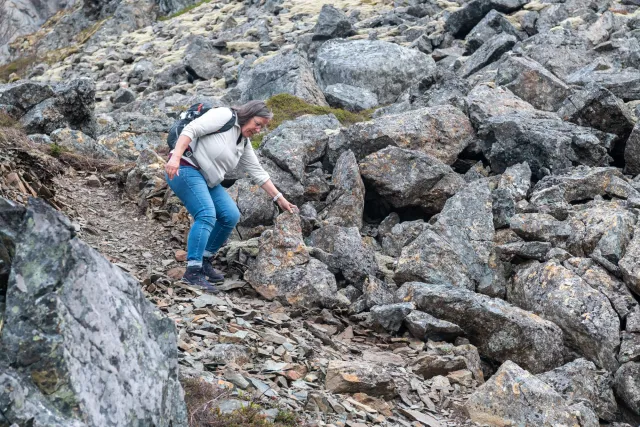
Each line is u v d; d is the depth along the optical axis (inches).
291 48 1159.6
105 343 140.2
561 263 337.1
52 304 129.3
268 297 329.1
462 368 289.1
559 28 816.9
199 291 319.9
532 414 251.0
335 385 250.4
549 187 385.7
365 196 422.0
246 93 863.1
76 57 1656.0
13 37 2240.4
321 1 1480.1
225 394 219.5
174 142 310.5
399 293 333.4
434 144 440.8
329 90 773.9
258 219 393.1
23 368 127.5
